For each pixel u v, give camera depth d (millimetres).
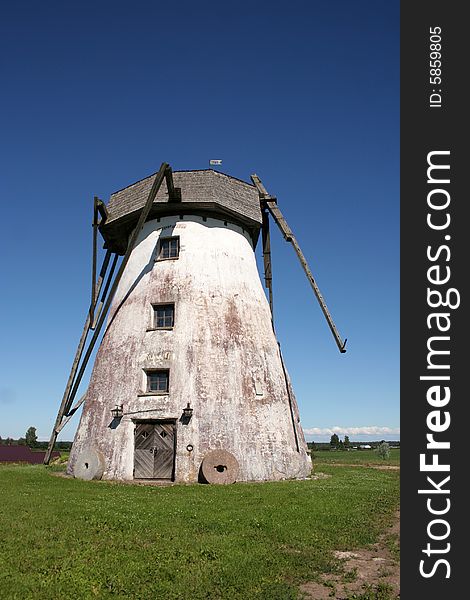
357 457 54969
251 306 25078
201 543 9484
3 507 12789
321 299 24250
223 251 25344
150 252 25391
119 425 21953
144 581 7523
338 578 8109
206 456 20500
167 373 22547
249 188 27391
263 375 23438
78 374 26031
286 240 26094
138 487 18219
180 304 23641
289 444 22891
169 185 23906
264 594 7152
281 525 11047
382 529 11492
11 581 7340
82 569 7934
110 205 27438
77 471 21938
